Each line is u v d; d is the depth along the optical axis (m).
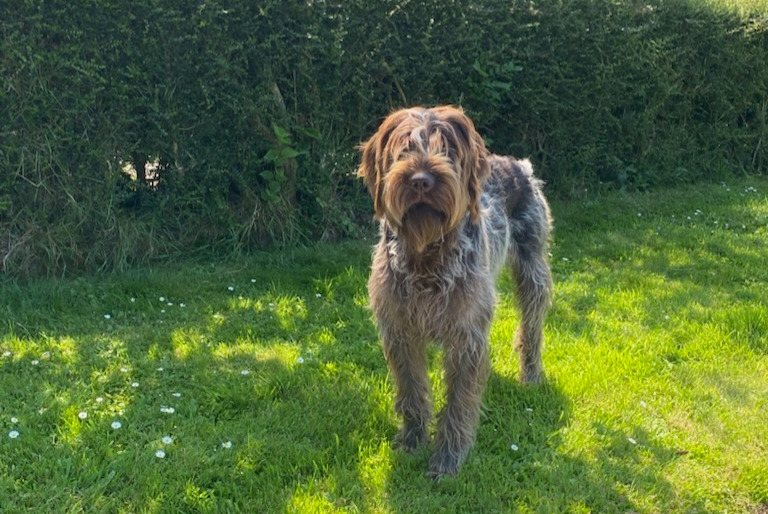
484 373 1.82
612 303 2.69
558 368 2.22
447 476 1.76
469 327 1.77
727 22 4.52
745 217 3.79
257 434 1.88
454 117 1.70
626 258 3.18
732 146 4.87
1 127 2.70
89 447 1.81
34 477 1.71
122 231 2.92
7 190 2.75
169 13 2.79
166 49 2.85
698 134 4.67
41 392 2.01
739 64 4.60
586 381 2.14
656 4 4.23
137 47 2.81
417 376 1.86
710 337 2.41
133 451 1.79
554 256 3.20
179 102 2.92
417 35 3.32
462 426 1.80
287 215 3.20
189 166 3.01
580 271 3.04
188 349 2.28
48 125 2.76
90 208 2.87
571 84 3.84
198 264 3.00
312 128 3.16
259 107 3.01
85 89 2.79
